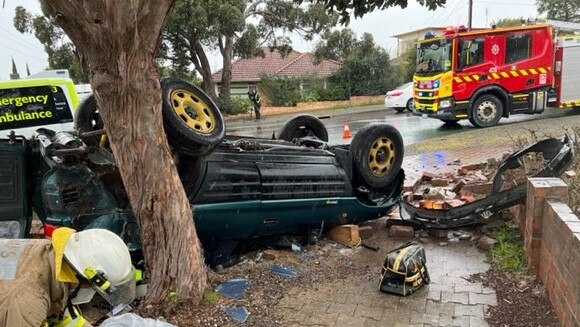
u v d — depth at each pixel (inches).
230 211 180.4
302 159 203.6
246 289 169.0
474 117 587.8
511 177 261.0
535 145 210.1
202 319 147.6
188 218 151.8
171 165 147.7
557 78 616.1
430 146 470.9
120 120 138.4
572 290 125.9
